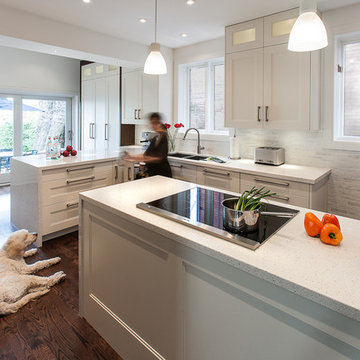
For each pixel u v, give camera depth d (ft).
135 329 5.33
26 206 10.73
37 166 9.83
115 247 5.61
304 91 9.50
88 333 6.23
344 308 2.71
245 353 3.73
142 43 13.39
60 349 5.80
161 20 10.54
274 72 10.06
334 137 9.94
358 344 2.76
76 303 7.21
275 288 3.29
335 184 10.03
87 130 18.30
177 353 4.60
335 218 4.22
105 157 11.87
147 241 4.86
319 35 4.93
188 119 14.82
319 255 3.63
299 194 8.73
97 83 17.20
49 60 19.35
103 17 10.27
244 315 3.68
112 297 5.80
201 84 14.16
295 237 4.17
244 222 4.19
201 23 10.78
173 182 7.50
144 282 5.06
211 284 4.01
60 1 9.06
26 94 19.39
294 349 3.26
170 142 14.78
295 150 10.87
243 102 10.93
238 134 12.52
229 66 11.16
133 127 16.51
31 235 8.57
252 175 9.73
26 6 9.43
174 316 4.58
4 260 7.94
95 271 6.19
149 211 5.17
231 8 9.45
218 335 4.01
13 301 6.94
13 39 9.84
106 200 5.82
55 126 20.99
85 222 6.31
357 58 9.57
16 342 5.95
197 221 4.61
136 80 14.71
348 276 3.16
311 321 3.05
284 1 8.95
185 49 13.92
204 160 11.80
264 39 10.16
